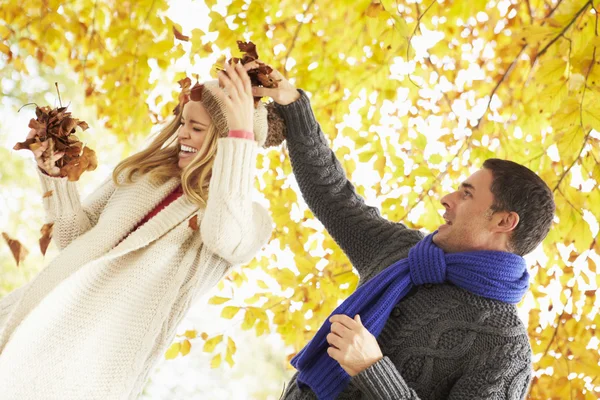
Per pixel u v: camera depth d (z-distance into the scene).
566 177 3.26
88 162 2.06
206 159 2.03
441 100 3.42
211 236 1.94
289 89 2.23
